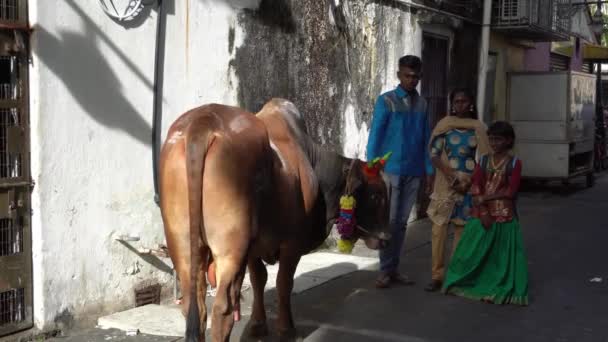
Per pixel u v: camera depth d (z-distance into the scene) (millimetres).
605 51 17203
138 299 5375
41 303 4621
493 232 5793
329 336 4922
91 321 4980
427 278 6570
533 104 12766
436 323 5227
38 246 4586
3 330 4434
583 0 18625
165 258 5598
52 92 4605
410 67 5922
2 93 4422
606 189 13773
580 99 13180
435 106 10633
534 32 13195
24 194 4520
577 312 5543
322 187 4539
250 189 3504
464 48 11383
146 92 5363
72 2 4707
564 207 11203
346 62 8133
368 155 5980
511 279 5742
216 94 6102
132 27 5203
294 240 4172
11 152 4434
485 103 13094
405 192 6109
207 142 3363
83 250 4902
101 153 5008
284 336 4688
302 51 7309
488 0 11359
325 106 7781
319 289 6129
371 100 8727
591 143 13945
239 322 5199
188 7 5719
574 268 7035
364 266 6977
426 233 8789
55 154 4656
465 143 5941
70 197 4781
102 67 4973
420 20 9727
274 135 4082
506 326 5172
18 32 4422
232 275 3451
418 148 6082
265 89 6742
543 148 12711
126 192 5238
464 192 5973
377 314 5434
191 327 3266
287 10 7016
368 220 4836
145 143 5383
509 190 5762
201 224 3410
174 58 5609
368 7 8500
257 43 6594
